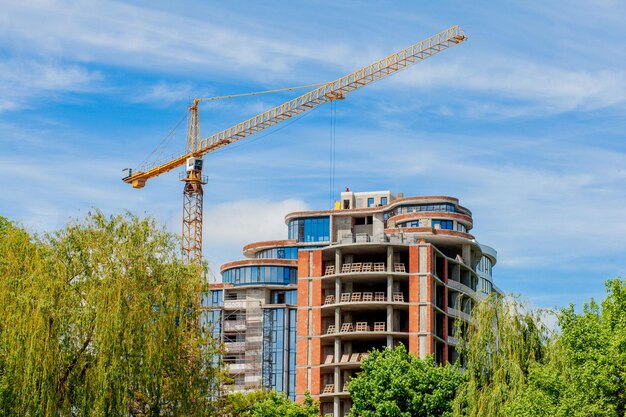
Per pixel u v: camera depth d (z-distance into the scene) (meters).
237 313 193.50
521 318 84.81
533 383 77.56
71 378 66.75
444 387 109.75
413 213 186.62
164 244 74.06
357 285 157.25
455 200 193.38
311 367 150.75
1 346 65.38
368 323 154.88
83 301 69.00
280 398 114.69
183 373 71.69
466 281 167.62
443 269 158.50
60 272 68.44
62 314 66.88
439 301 156.88
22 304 65.69
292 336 189.75
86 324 67.44
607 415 70.31
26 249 70.19
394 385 109.94
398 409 107.75
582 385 72.25
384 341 152.62
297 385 150.50
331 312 153.88
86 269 69.94
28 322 65.12
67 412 65.75
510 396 80.38
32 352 64.44
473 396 82.19
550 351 82.00
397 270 153.88
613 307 77.19
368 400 110.75
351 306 151.12
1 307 66.44
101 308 67.69
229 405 102.19
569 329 76.44
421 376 110.19
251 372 187.50
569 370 76.19
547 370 77.62
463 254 170.75
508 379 81.94
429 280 151.62
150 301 70.94
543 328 84.81
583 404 71.44
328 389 150.00
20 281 67.75
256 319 190.75
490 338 84.44
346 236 158.75
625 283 77.62
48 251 69.88
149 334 69.44
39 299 66.06
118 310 68.06
